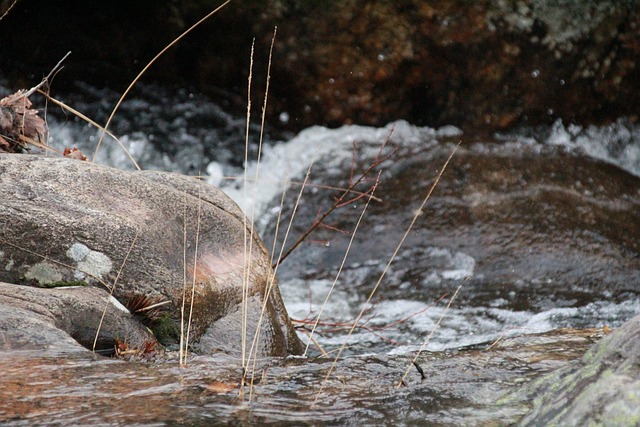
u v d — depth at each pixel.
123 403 4.23
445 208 13.90
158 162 15.40
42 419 3.96
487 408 4.37
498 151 15.67
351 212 13.96
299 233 13.70
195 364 5.06
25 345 4.90
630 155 16.36
